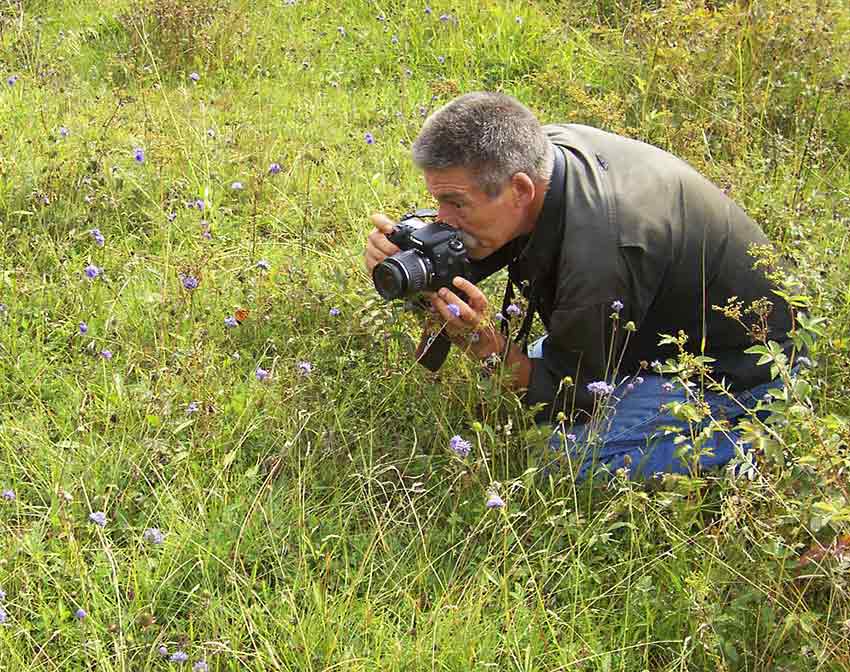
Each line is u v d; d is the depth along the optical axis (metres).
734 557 3.21
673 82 6.34
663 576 3.29
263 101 6.19
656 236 3.45
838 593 3.12
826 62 6.50
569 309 3.42
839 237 4.97
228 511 3.28
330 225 4.97
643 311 3.53
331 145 5.67
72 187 4.76
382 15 7.07
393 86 6.60
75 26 6.85
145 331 4.08
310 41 7.00
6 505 3.26
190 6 6.62
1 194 4.64
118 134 5.32
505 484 3.42
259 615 2.98
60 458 3.40
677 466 3.65
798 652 3.05
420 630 3.01
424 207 5.06
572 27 7.48
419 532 3.27
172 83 6.34
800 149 5.96
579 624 3.12
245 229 4.87
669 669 3.05
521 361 3.64
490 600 3.10
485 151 3.29
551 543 3.25
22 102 5.46
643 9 7.37
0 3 6.76
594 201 3.40
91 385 3.76
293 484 3.51
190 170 5.07
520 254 3.59
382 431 3.75
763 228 4.81
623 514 3.49
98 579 3.07
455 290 3.57
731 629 3.14
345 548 3.18
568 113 6.29
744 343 3.74
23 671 2.76
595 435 3.52
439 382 3.88
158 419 3.52
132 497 3.31
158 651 2.89
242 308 4.23
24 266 4.32
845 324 4.18
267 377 3.78
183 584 3.16
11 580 3.02
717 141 5.98
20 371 3.78
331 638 2.95
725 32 6.45
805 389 3.21
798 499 3.16
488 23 7.36
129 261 4.39
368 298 4.11
